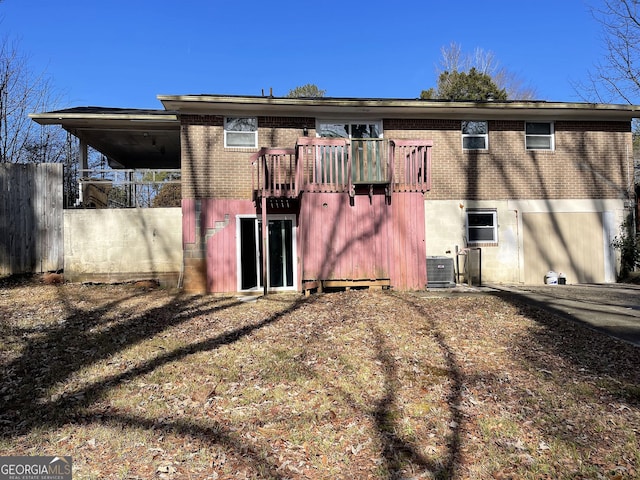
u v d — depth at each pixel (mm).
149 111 14211
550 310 8883
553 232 13727
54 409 4527
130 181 13469
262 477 3424
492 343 6758
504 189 13578
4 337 6848
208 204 12211
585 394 4957
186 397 4844
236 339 7016
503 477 3445
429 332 7305
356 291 11109
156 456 3699
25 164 12406
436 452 3789
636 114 13750
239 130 12531
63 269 12391
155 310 9055
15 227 12297
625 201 14047
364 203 11312
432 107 12773
